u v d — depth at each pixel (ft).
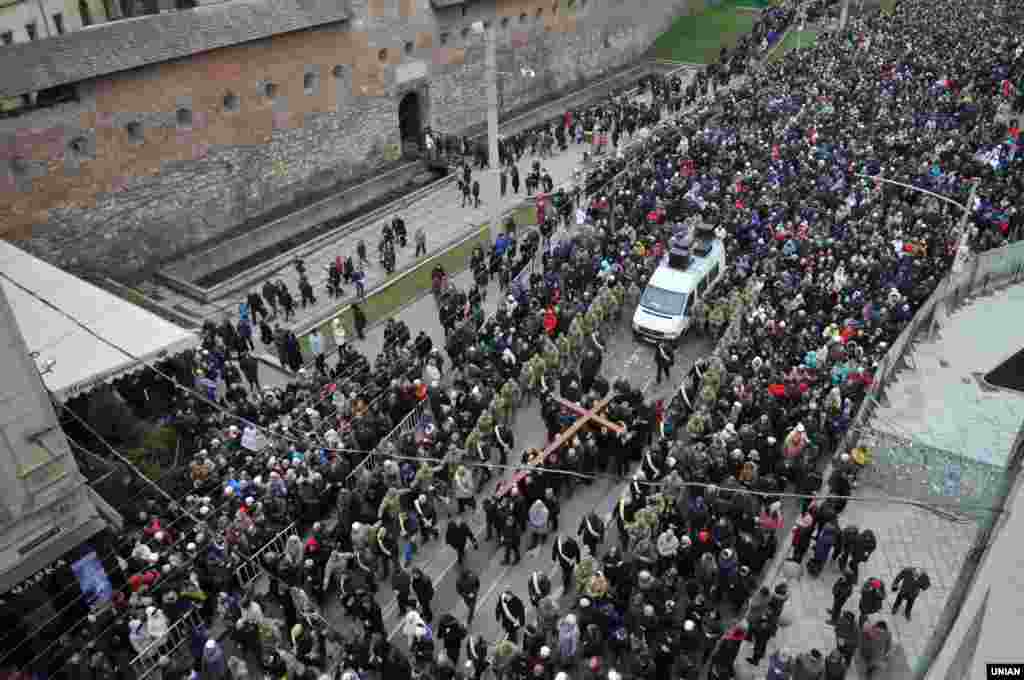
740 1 230.89
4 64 86.28
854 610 54.03
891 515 62.34
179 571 52.65
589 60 187.32
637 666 44.57
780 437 64.44
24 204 91.86
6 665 47.96
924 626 52.80
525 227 118.11
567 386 71.36
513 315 83.97
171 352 70.49
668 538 53.57
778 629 52.85
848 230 93.50
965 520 60.03
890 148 115.34
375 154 135.54
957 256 82.48
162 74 100.89
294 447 62.28
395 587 51.70
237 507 57.00
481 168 138.92
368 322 94.32
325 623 50.70
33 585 48.52
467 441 64.23
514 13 158.81
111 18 142.61
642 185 115.24
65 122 93.04
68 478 48.78
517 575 58.13
